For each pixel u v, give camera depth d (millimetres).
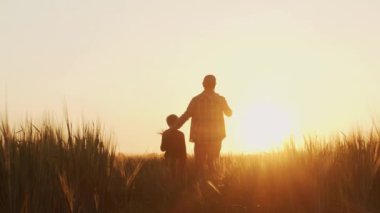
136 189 7016
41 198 4879
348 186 5418
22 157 4953
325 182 5551
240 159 8164
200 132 9219
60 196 5012
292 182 5711
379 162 5543
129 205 6004
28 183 4812
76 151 5488
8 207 4715
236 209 5754
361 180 5324
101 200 5656
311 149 6008
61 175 5094
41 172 4953
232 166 7668
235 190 6477
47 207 4902
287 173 5852
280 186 5891
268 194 5996
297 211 5426
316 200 5297
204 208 5891
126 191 6152
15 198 4695
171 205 6262
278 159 6203
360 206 5191
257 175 6344
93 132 5809
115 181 6102
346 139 6098
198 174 8203
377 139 5922
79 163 5434
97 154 5711
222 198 6203
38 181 4887
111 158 5969
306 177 5641
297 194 5625
